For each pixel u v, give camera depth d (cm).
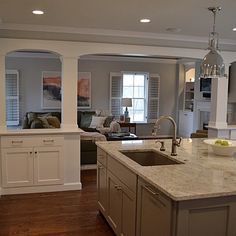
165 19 396
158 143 369
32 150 441
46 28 443
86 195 444
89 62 909
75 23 425
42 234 323
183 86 995
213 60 323
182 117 986
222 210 204
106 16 384
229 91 746
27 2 326
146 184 233
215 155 311
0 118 444
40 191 451
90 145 598
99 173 370
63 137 453
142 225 242
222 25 425
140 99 973
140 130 971
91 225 346
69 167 464
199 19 393
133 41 486
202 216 200
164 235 206
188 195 191
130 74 955
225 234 206
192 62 940
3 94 439
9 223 348
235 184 214
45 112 854
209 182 218
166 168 256
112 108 941
